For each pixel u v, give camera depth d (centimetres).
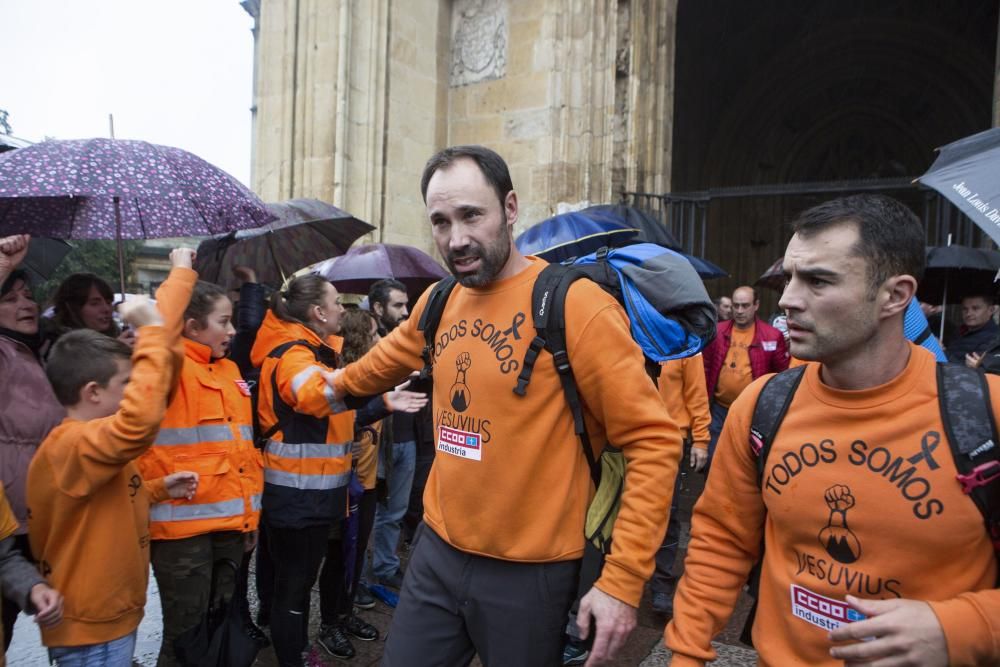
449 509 164
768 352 475
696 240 1614
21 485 231
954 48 1452
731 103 1694
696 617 145
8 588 191
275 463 267
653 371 211
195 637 232
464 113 850
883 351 121
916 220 122
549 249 257
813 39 1588
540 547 155
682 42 1460
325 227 402
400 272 465
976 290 442
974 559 112
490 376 158
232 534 252
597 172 782
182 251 213
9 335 251
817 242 121
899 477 115
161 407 192
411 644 169
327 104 752
